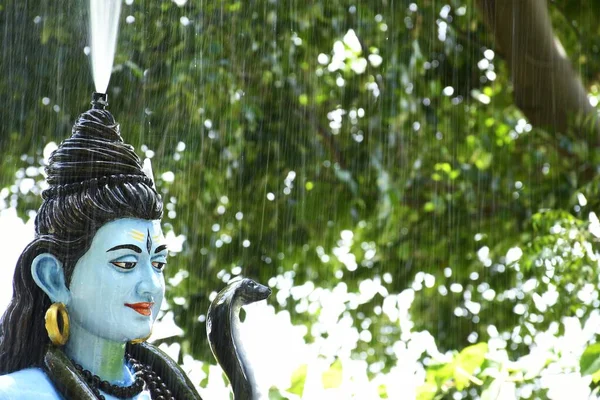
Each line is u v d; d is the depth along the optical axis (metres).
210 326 3.44
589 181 9.68
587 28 10.20
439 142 10.38
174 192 9.96
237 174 10.19
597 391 6.02
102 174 3.42
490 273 10.62
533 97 9.40
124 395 3.40
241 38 9.79
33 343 3.36
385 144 10.18
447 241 10.49
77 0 9.53
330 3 9.95
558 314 8.91
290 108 10.09
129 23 9.65
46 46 9.64
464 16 10.23
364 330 10.97
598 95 10.88
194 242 10.22
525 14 9.02
